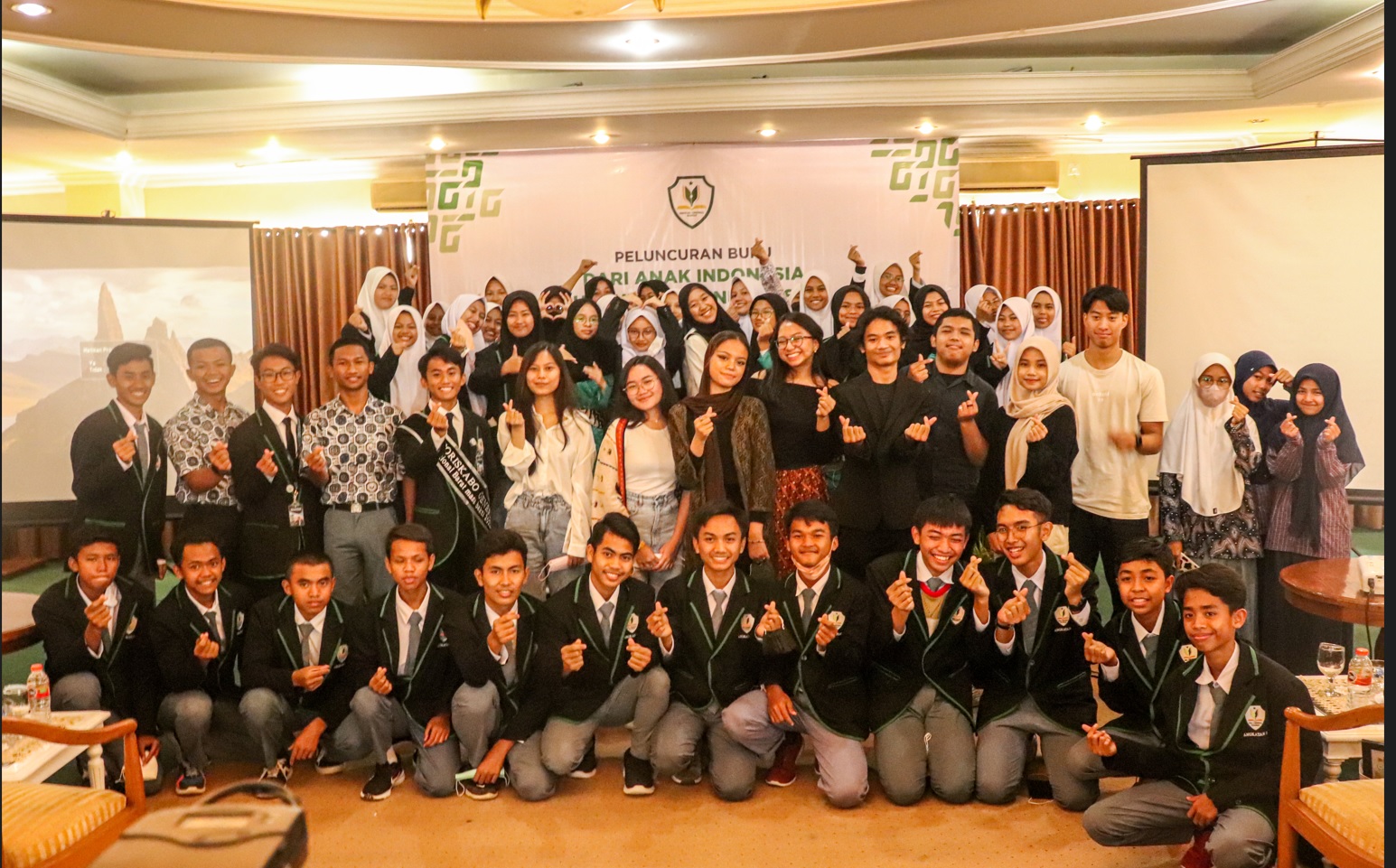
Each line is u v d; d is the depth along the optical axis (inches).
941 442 198.4
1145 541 129.0
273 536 176.1
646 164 223.9
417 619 145.6
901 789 138.9
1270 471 175.8
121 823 110.0
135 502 178.2
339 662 147.2
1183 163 179.8
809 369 187.8
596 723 145.7
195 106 214.1
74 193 267.0
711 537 145.4
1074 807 136.6
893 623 143.9
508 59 170.9
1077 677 140.0
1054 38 192.2
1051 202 265.6
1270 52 208.1
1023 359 189.0
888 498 183.6
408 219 271.7
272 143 224.4
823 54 170.6
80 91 203.8
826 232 223.6
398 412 183.0
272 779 148.6
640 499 180.1
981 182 265.3
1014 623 140.5
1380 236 172.1
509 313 208.1
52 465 187.0
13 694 134.8
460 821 136.9
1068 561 140.2
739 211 223.3
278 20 145.6
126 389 177.8
